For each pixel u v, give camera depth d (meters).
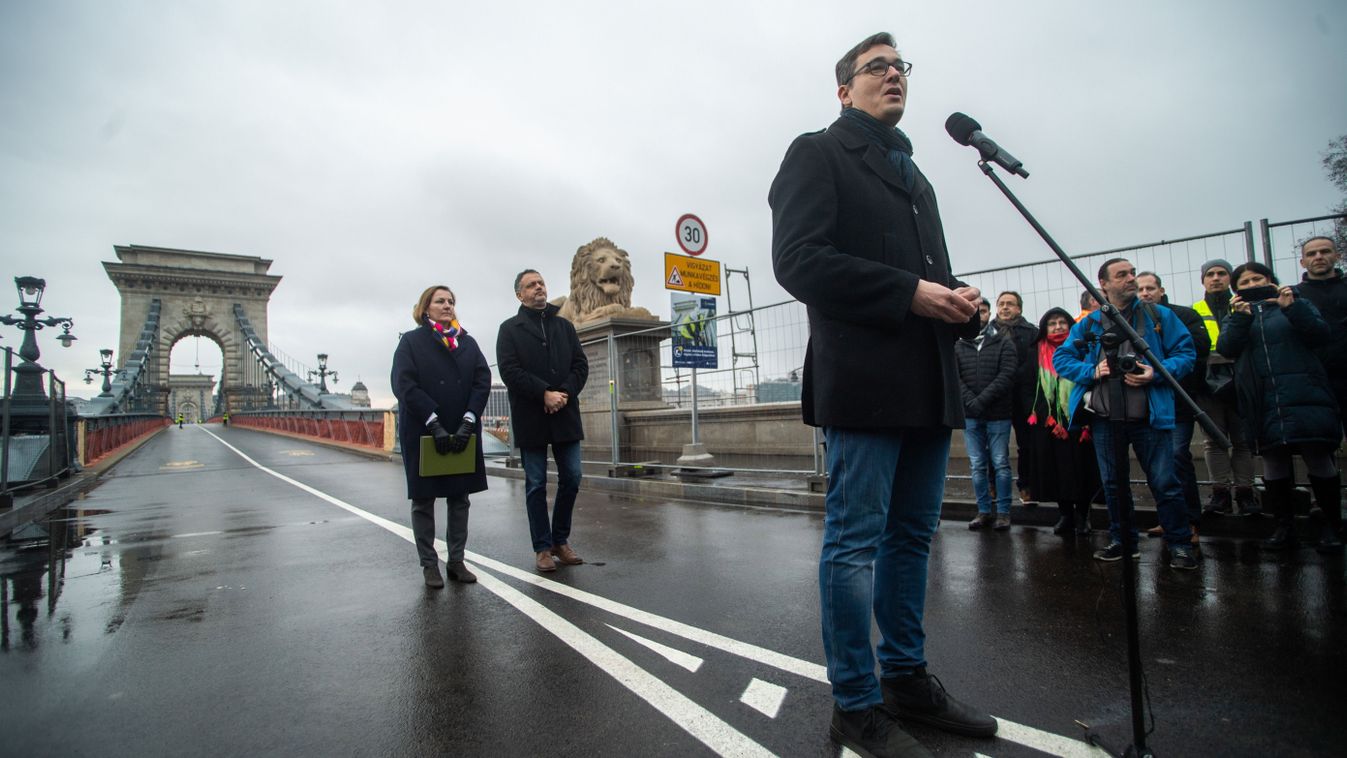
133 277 70.62
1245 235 4.77
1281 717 1.97
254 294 76.94
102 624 3.35
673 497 7.45
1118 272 3.79
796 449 8.30
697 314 8.43
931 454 2.07
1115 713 2.04
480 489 4.09
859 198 1.96
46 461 9.40
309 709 2.29
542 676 2.51
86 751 2.03
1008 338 5.05
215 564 4.73
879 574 2.11
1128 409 3.69
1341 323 3.91
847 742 1.87
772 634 2.85
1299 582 3.23
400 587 3.93
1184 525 3.64
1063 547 4.25
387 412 16.52
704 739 1.98
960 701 2.08
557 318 4.48
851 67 2.14
